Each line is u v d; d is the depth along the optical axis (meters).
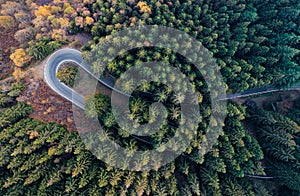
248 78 50.69
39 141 41.81
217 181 46.34
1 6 54.38
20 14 50.78
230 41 52.19
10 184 39.94
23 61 47.78
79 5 50.12
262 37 52.88
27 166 41.06
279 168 52.16
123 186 42.16
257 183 52.66
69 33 50.47
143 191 41.62
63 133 44.72
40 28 49.78
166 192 43.91
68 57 49.69
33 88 47.44
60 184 42.34
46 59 49.25
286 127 52.44
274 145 52.69
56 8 50.75
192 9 53.00
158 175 44.34
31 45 48.66
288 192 54.28
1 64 50.78
